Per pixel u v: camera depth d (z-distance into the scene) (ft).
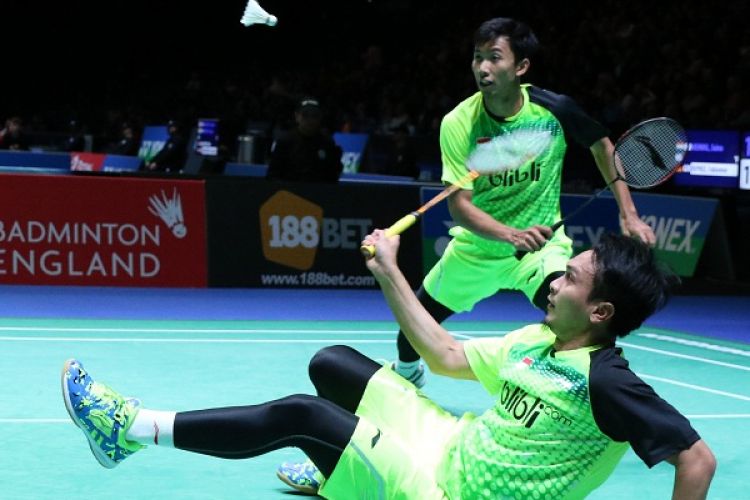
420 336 12.41
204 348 28.30
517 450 11.21
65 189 39.34
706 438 20.11
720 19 64.64
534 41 18.62
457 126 18.86
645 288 10.89
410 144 56.85
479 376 12.35
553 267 18.95
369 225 42.06
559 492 11.11
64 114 92.53
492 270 19.77
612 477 17.34
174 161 59.82
